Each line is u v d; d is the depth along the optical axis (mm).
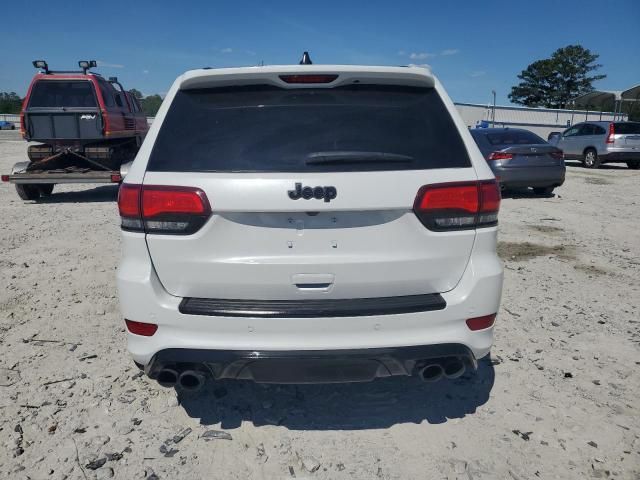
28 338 4078
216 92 2787
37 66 10852
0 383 3395
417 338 2582
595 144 18719
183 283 2613
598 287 5340
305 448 2795
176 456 2725
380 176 2545
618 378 3502
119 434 2895
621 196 11711
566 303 4871
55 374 3523
